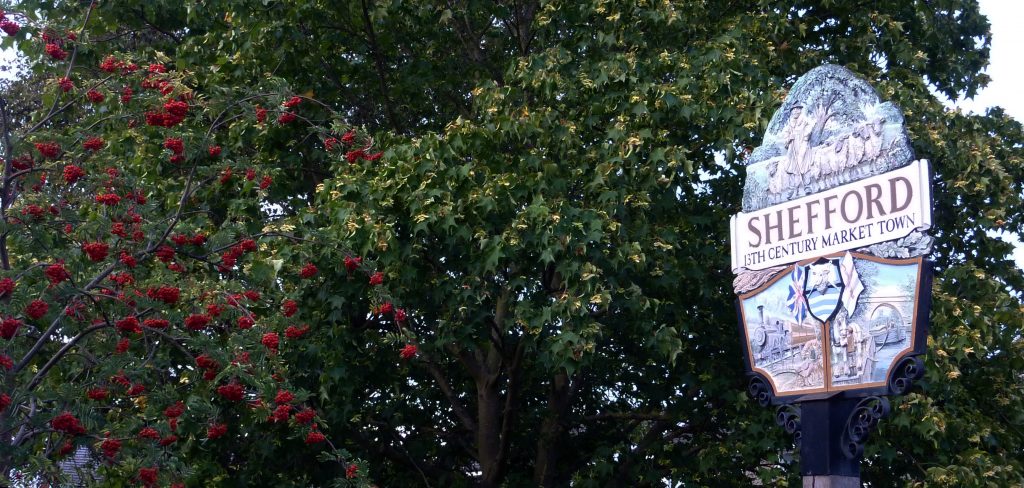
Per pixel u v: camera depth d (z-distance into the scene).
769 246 10.37
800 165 10.20
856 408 9.35
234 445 12.30
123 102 9.84
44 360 9.91
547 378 14.27
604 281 11.48
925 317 8.95
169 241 9.29
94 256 7.91
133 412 9.68
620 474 13.18
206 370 8.55
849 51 14.16
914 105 12.91
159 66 10.05
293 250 10.98
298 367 11.52
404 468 14.07
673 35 13.17
